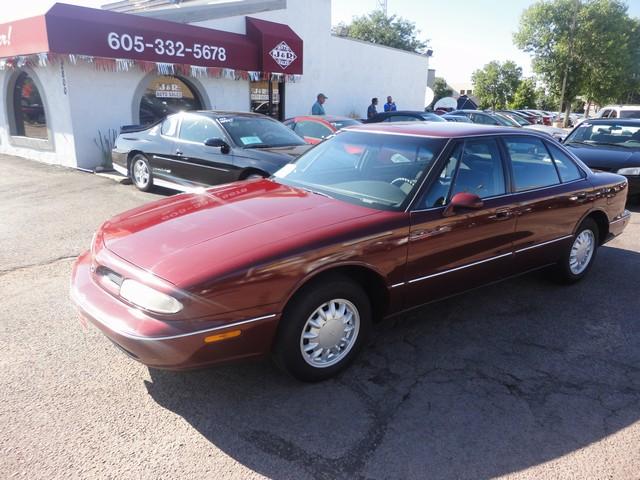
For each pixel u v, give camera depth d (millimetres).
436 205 3438
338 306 3031
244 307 2602
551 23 30000
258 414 2768
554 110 48781
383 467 2412
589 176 4805
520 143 4191
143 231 3029
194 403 2846
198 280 2494
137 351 2504
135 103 11328
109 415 2717
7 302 4082
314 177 3951
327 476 2346
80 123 10484
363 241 2996
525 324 3988
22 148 12055
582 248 4809
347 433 2639
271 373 3168
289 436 2602
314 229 2939
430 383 3121
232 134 7227
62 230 6168
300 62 14867
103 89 10703
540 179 4273
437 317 4074
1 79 11953
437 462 2453
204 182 7328
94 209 7219
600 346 3668
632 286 4871
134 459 2408
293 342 2822
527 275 5137
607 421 2807
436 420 2766
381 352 3486
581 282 4957
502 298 4504
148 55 10828
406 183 3488
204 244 2771
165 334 2453
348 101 18812
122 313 2596
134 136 8531
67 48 9531
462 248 3572
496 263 3885
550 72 30766
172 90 12438
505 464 2455
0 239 5777
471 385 3113
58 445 2480
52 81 10477
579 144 9422
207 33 12422
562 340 3740
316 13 16203
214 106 13234
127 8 19938
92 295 2807
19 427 2596
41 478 2271
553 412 2873
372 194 3506
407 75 21875
